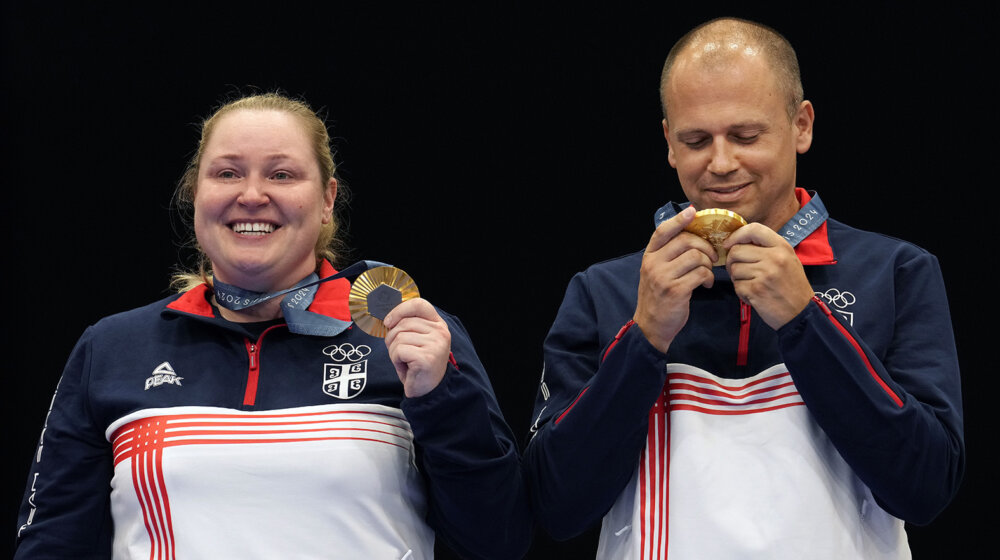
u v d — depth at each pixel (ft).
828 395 33.17
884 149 56.95
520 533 36.99
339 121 60.75
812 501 34.14
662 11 59.57
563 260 59.88
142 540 35.83
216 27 60.85
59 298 60.49
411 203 60.54
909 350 35.24
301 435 35.81
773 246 33.32
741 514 34.32
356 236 60.29
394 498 36.22
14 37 60.75
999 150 55.77
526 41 60.49
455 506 36.17
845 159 57.16
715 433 35.17
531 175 60.34
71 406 37.83
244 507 35.19
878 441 33.01
